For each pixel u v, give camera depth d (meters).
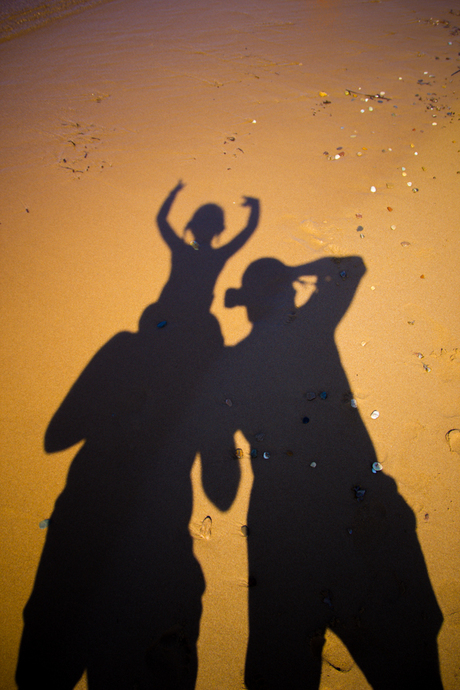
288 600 2.00
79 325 3.23
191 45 8.27
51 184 4.71
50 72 7.36
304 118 5.83
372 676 1.82
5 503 2.33
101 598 2.03
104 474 2.43
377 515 2.24
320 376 2.85
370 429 2.57
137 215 4.24
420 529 2.19
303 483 2.36
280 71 7.21
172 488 2.37
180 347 3.06
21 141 5.49
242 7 10.42
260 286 3.47
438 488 2.32
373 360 2.92
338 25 9.28
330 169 4.78
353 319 3.18
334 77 7.00
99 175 4.83
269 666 1.86
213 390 2.80
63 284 3.54
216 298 3.39
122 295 3.44
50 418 2.68
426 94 6.40
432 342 3.00
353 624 1.93
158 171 4.86
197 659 1.88
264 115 5.91
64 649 1.91
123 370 2.93
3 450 2.54
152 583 2.06
